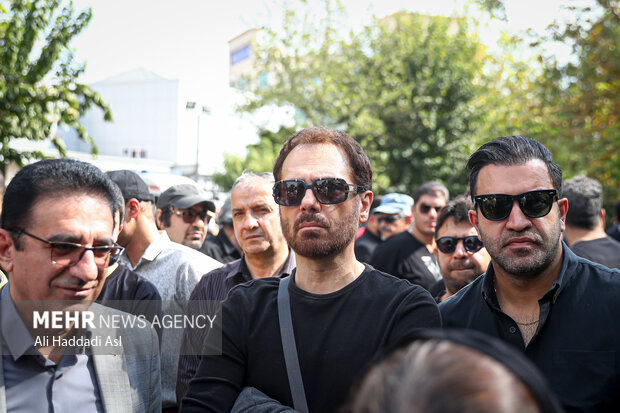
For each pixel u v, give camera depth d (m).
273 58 21.33
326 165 1.92
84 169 1.72
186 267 3.26
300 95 20.73
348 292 1.88
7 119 6.52
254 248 3.10
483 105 20.92
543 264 2.02
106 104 7.32
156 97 42.06
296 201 1.92
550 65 12.43
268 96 21.27
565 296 2.06
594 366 1.96
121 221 1.85
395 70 20.84
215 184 32.00
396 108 20.19
